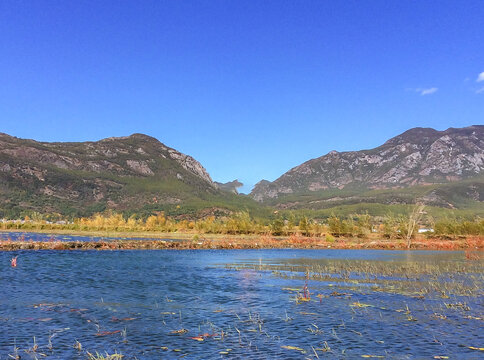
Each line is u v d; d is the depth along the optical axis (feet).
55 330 51.80
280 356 42.88
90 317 58.85
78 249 188.55
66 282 90.68
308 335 50.93
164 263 139.33
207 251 206.90
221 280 99.71
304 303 71.41
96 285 87.71
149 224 470.80
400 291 84.84
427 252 221.05
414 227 330.34
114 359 41.45
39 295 74.59
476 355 43.39
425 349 45.42
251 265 137.39
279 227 382.42
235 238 319.68
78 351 43.88
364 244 265.75
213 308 66.69
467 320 59.06
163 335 50.44
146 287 86.84
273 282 97.50
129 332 51.60
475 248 263.70
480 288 89.61
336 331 52.80
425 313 63.62
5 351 43.47
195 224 467.52
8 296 73.05
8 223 395.96
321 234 371.76
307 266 135.54
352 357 42.57
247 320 58.59
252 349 45.16
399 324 56.65
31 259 138.00
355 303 71.26
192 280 99.04
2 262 126.52
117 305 67.56
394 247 261.85
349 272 117.19
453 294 81.56
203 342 47.75
